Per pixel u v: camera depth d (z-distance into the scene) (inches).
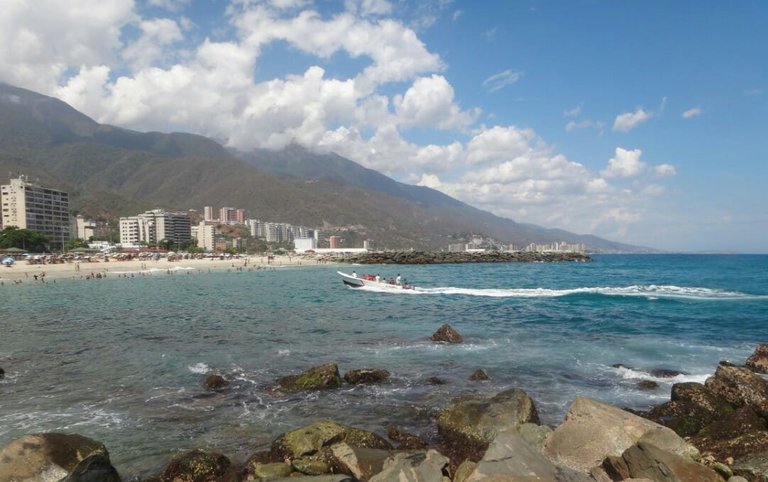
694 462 336.2
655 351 842.8
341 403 568.4
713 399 512.4
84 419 516.7
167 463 415.2
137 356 813.9
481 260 6195.9
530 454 334.6
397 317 1288.1
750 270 3937.0
